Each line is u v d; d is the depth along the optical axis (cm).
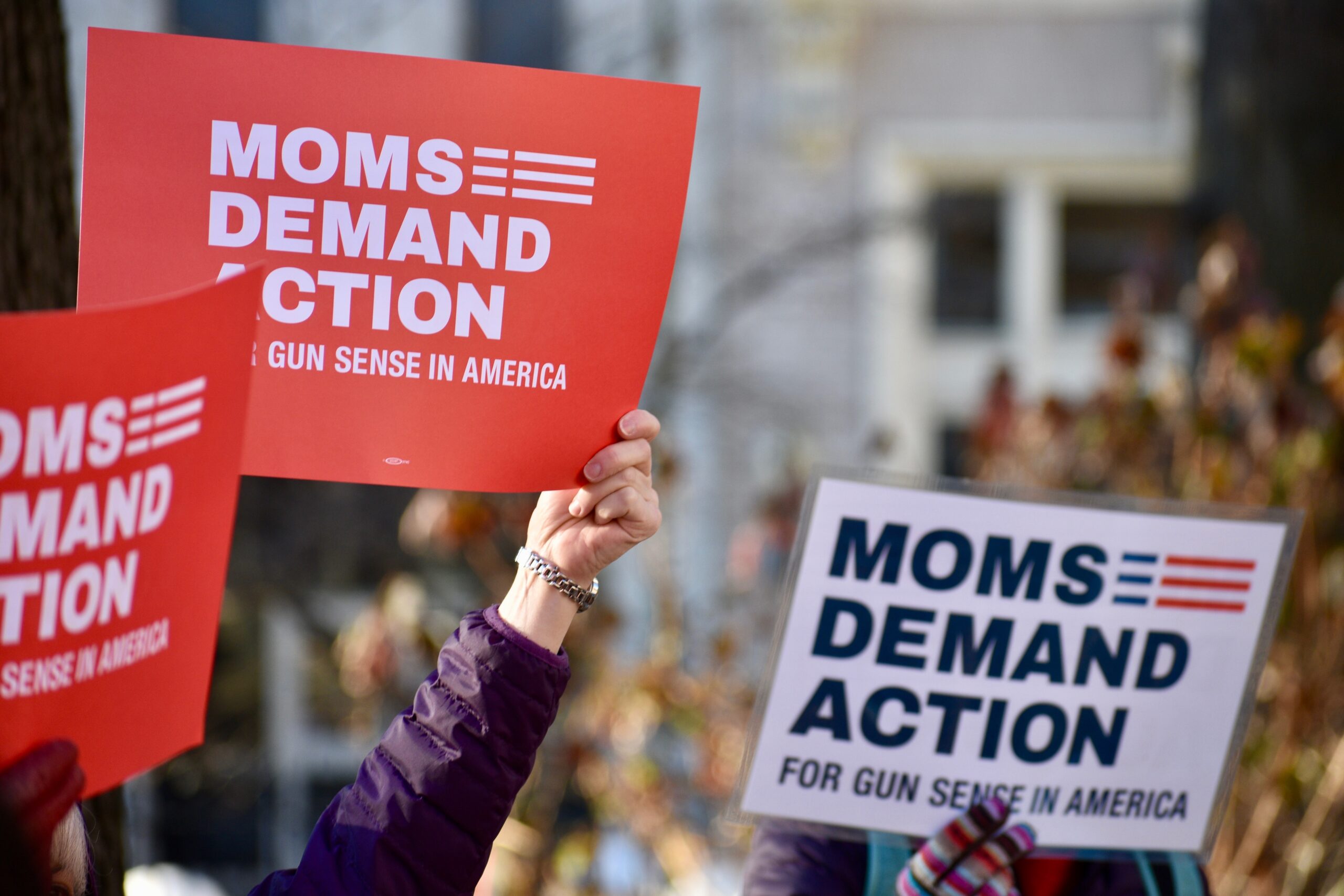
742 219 3134
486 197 588
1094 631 759
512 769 568
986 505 751
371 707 1870
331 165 580
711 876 1551
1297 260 1902
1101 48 3195
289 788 2398
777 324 3041
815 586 745
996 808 719
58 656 453
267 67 575
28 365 438
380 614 1719
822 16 3094
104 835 824
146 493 468
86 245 567
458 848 557
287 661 2417
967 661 751
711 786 1566
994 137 3206
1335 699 1266
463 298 588
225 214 575
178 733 487
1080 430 1553
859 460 2844
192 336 470
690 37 2961
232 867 2339
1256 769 1272
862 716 747
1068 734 757
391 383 586
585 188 593
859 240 2738
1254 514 768
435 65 583
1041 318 3341
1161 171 3256
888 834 746
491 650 573
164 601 479
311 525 2153
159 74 571
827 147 3138
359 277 583
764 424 2762
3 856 371
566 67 2750
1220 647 770
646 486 601
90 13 2455
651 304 599
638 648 1909
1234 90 1984
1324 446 1288
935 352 3344
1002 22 3198
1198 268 1988
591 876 1555
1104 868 773
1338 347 1344
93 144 567
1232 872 1215
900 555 748
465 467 589
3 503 438
